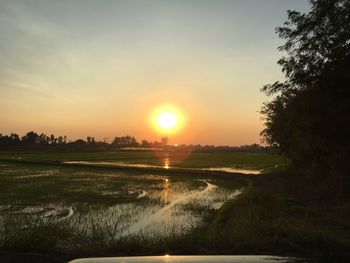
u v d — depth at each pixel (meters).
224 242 8.96
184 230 13.50
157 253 8.21
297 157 34.88
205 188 33.44
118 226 15.61
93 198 24.88
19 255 8.00
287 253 8.31
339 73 18.27
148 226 15.99
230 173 51.03
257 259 2.54
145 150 197.00
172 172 53.16
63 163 64.50
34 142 172.62
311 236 9.47
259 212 15.65
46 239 8.97
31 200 23.48
